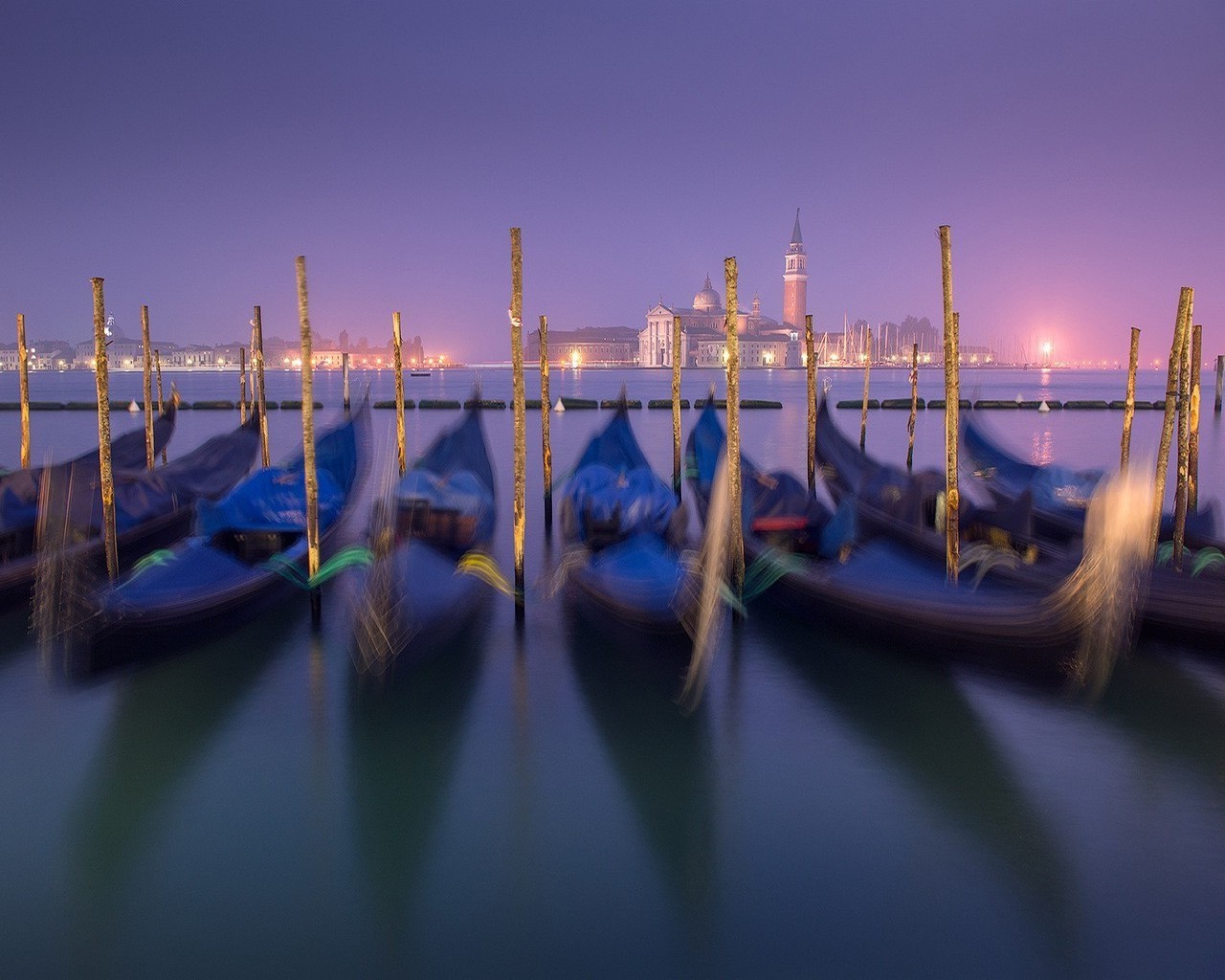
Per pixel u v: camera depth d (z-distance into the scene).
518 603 10.38
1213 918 5.54
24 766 7.20
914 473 13.70
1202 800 6.73
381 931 5.43
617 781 7.02
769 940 5.38
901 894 5.75
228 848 6.19
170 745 7.53
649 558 9.70
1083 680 7.23
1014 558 10.35
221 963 5.18
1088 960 5.21
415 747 7.49
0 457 26.00
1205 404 44.81
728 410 10.34
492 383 92.69
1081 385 97.44
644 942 5.35
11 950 5.25
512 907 5.64
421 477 12.33
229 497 11.38
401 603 8.19
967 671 7.95
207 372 197.75
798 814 6.58
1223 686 8.45
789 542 11.33
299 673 8.91
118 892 5.75
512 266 10.20
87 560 10.81
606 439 16.42
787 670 9.05
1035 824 6.45
